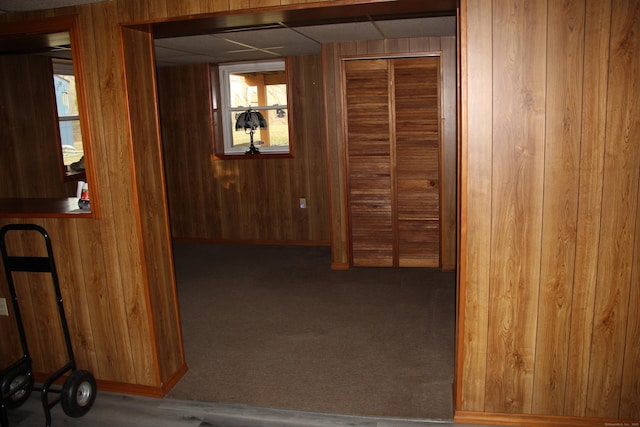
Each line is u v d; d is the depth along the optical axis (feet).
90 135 9.34
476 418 8.72
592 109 7.55
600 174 7.68
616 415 8.29
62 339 10.39
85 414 9.52
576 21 7.39
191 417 9.29
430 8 8.49
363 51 16.26
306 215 21.12
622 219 7.73
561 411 8.46
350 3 8.00
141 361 10.00
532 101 7.68
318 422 8.96
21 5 8.89
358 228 17.62
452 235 16.94
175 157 22.06
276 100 21.58
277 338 12.44
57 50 15.26
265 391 10.05
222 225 22.08
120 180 9.39
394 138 16.75
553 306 8.16
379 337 12.28
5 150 15.64
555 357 8.30
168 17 8.70
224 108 21.83
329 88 16.72
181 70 21.38
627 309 7.95
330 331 12.72
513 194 7.97
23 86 16.30
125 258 9.66
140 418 9.34
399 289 15.53
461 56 7.74
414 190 17.02
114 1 8.86
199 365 11.19
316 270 17.80
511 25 7.54
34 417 9.54
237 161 21.38
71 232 9.84
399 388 9.95
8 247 10.27
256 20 8.95
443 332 12.42
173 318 10.56
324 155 20.45
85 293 10.03
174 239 22.72
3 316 10.64
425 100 16.37
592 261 7.93
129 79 9.14
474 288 8.34
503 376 8.52
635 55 7.32
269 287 16.22
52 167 17.48
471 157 7.97
